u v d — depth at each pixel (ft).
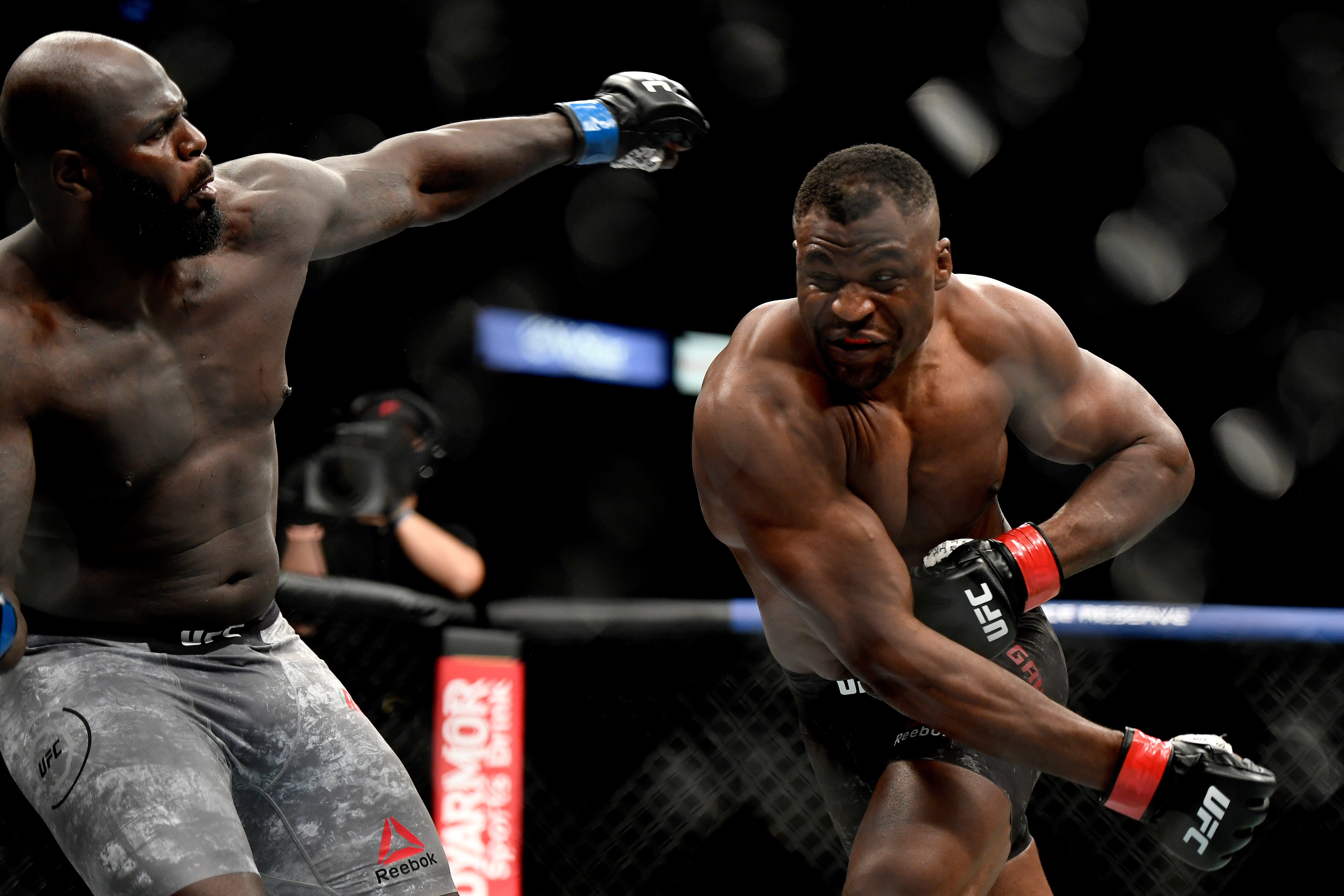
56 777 17.29
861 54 65.62
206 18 50.83
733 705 41.88
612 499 67.92
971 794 20.44
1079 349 22.68
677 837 38.42
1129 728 19.58
